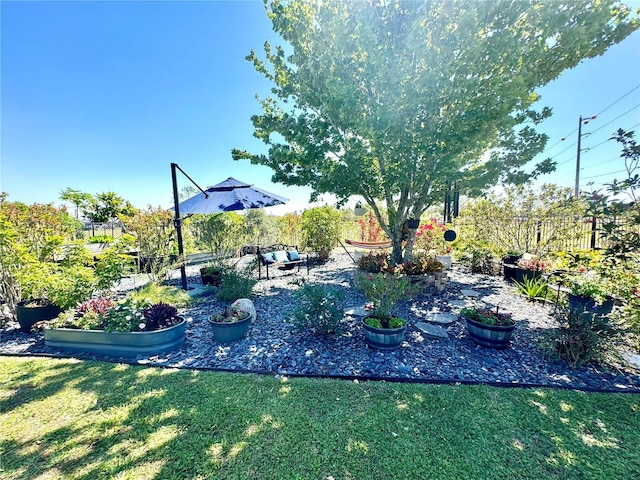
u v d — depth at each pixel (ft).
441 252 29.58
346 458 6.13
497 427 7.04
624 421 7.23
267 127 18.30
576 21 12.86
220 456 6.21
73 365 10.37
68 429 7.08
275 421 7.28
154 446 6.51
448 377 9.44
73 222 23.17
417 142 14.21
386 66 13.00
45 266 14.89
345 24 13.44
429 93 13.12
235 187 23.94
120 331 11.06
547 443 6.52
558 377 9.39
